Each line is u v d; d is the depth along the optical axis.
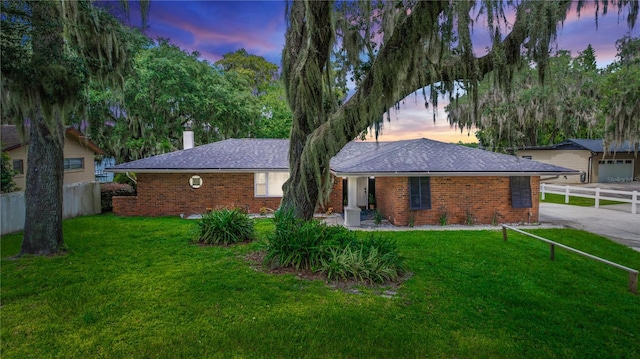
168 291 5.71
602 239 10.11
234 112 21.67
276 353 4.03
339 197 14.80
